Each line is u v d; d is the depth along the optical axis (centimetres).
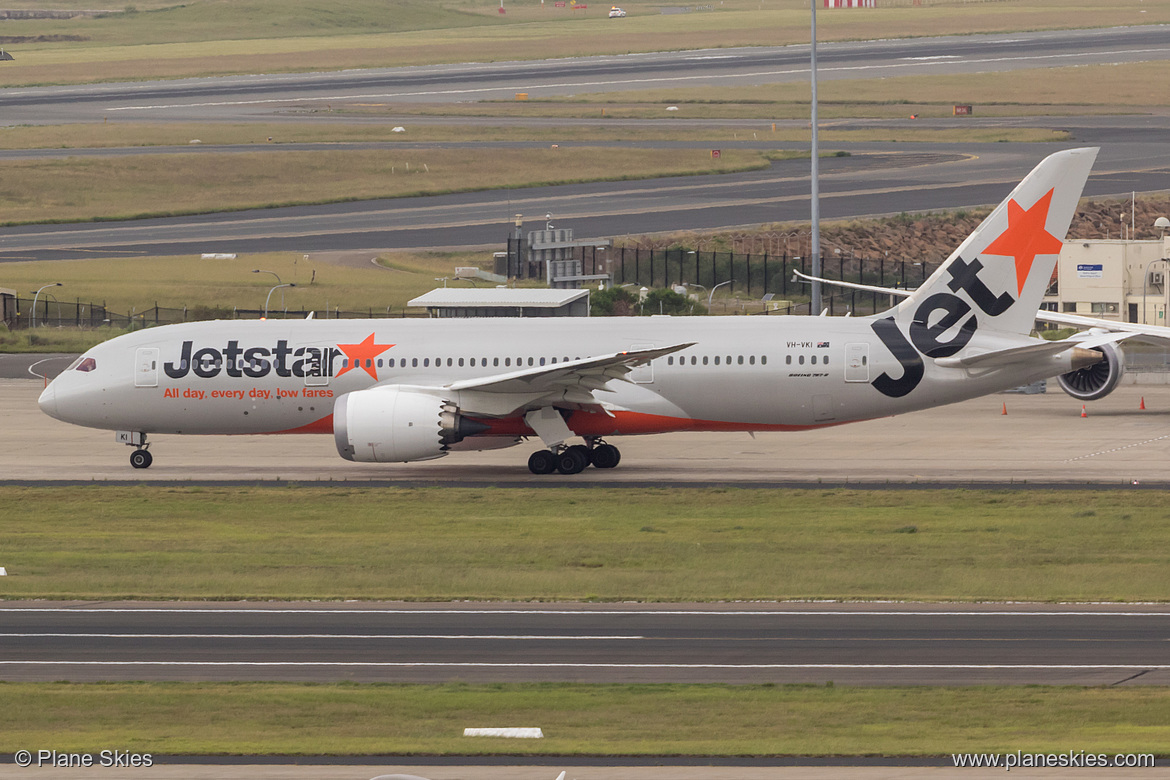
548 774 7275
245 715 8438
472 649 10112
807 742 7788
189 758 7550
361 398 17638
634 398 18200
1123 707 8506
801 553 13400
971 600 11556
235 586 12231
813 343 18112
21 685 9169
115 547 13938
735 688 9012
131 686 9144
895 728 8088
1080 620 10825
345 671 9538
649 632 10562
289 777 7238
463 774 7281
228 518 15550
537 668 9581
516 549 13700
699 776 7206
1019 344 18012
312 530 14825
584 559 13225
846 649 10025
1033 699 8694
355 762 7500
